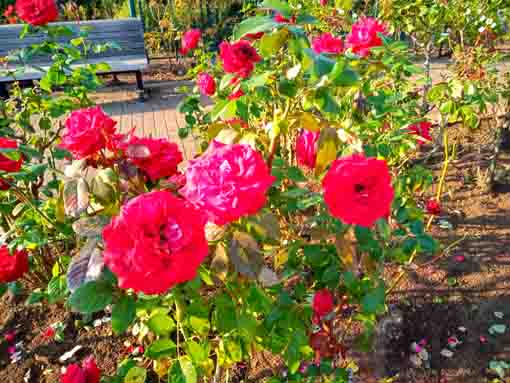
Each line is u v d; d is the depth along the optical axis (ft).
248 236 2.99
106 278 2.99
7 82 19.47
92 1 33.09
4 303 7.72
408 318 7.20
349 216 2.78
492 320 7.13
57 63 7.28
